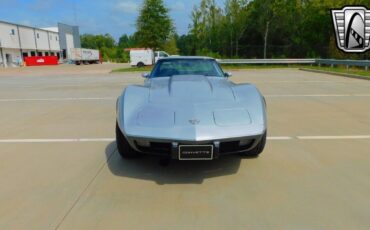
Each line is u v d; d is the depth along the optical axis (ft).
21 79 57.26
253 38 114.62
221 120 9.61
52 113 21.89
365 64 57.98
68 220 7.63
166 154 9.72
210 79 13.56
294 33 104.88
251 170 10.70
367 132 15.74
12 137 15.34
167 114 9.72
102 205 8.37
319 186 9.39
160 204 8.40
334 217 7.66
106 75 65.67
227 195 8.89
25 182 9.86
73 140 14.69
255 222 7.48
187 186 9.52
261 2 105.40
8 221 7.61
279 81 44.70
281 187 9.36
